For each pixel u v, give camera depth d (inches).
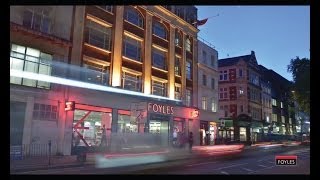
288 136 2501.2
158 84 1231.5
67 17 884.6
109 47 1018.1
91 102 911.0
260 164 655.8
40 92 781.9
